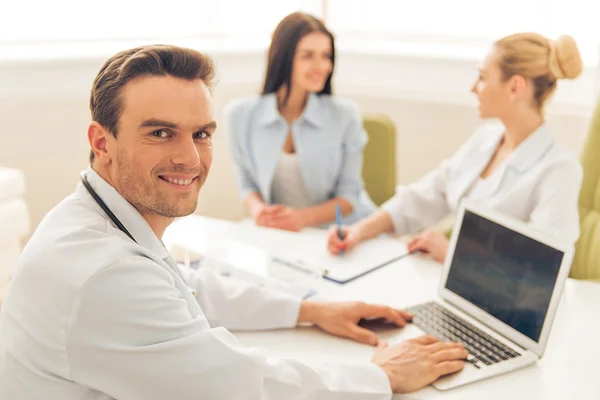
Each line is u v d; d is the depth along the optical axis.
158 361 0.96
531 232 1.26
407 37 2.95
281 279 1.57
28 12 2.53
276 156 2.30
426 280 1.57
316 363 1.16
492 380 1.16
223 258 1.68
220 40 2.96
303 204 2.37
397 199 2.00
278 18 3.07
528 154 1.72
